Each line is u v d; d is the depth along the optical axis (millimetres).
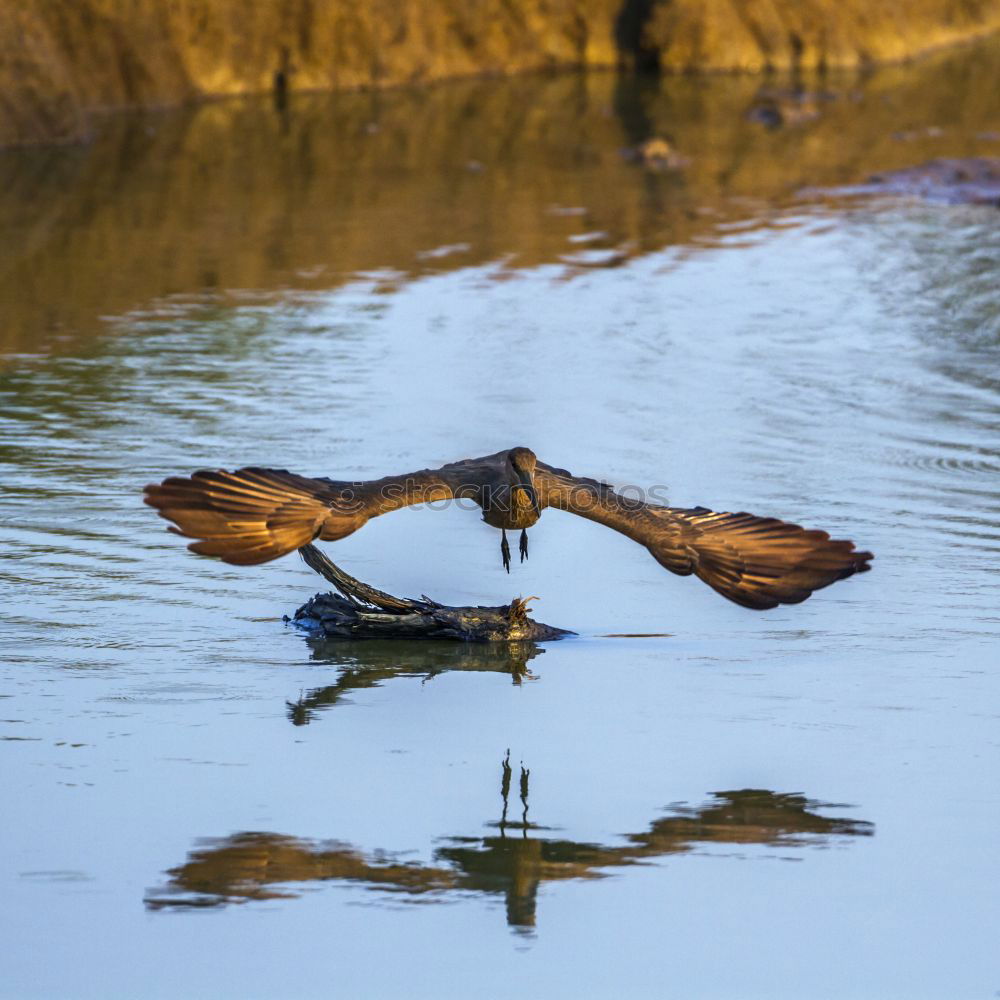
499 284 24562
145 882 8555
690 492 15547
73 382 19219
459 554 14266
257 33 41688
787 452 16969
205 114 38812
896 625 12523
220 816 9352
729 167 34062
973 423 18094
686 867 8719
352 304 23266
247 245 26578
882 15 49500
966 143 36812
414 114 39469
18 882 8523
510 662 12031
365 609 12617
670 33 46875
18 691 11180
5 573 13367
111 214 28625
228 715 10898
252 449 16766
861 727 10633
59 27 37500
